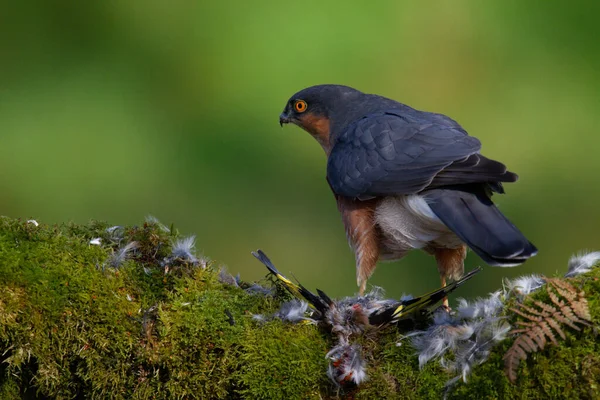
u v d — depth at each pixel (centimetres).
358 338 661
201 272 709
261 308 691
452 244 930
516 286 643
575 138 1723
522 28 1772
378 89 1712
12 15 1805
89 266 693
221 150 1733
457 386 620
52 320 673
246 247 1677
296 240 1691
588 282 613
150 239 728
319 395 653
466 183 844
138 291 695
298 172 1733
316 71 1722
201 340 664
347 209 938
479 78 1747
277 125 1742
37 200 1675
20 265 679
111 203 1680
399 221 908
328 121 1105
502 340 609
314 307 682
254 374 654
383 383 643
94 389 678
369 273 936
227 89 1759
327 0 1744
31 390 711
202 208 1698
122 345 670
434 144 877
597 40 1766
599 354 580
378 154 903
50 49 1806
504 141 1716
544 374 586
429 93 1728
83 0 1814
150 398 673
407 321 677
